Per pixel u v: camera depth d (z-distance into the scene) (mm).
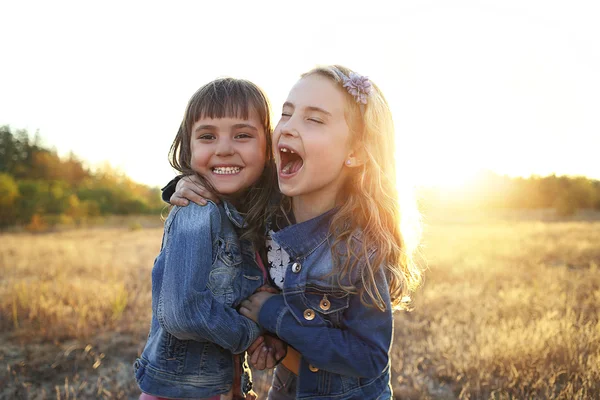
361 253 1690
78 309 5645
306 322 1687
